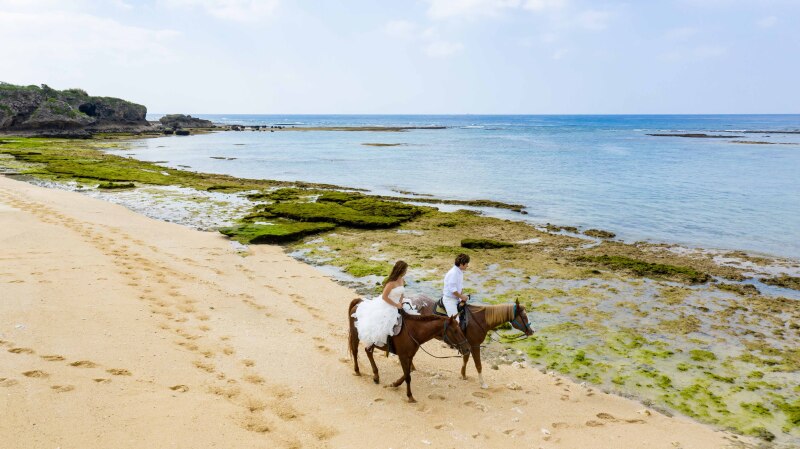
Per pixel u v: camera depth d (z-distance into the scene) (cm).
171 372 964
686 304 1522
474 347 1023
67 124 9156
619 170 5034
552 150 7662
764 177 4469
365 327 967
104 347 1032
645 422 919
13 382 855
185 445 747
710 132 14075
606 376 1095
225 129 15075
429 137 11712
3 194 2831
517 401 977
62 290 1337
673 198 3462
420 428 863
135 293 1380
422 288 1627
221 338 1153
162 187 3666
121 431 761
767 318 1422
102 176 3931
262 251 2034
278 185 3997
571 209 3111
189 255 1872
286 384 975
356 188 3991
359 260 1939
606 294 1598
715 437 879
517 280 1725
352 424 859
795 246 2245
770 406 981
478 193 3734
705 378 1089
